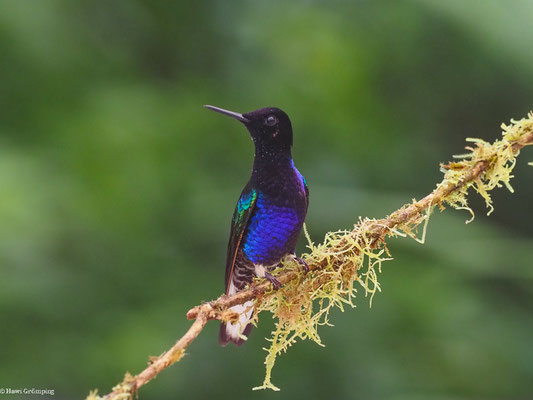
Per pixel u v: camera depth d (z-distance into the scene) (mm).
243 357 11516
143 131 12984
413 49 14750
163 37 14672
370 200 12719
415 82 15125
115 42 14359
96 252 12141
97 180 12312
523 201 15500
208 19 14617
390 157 14508
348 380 11305
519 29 13641
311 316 6883
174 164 13062
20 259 11023
